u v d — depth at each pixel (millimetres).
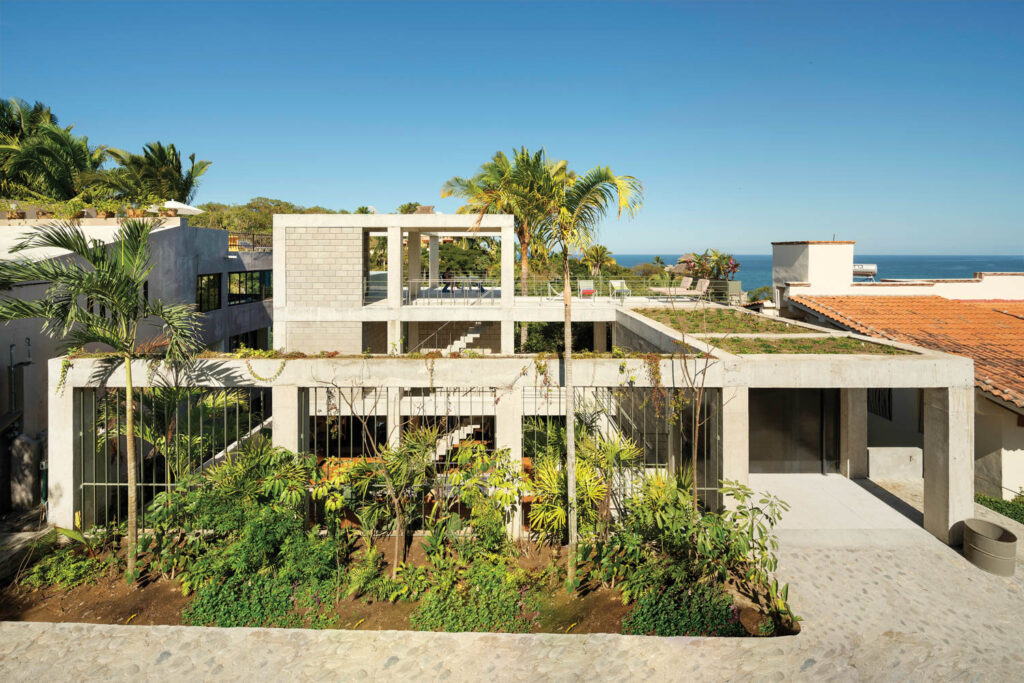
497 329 26594
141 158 31703
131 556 9305
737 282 23969
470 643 7633
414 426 12078
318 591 8773
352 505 10750
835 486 13328
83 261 15406
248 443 10594
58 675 6930
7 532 10680
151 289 18672
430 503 11641
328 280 20219
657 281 26594
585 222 9703
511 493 10234
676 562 8633
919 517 11547
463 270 41469
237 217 55750
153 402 10867
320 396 16750
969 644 7570
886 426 16281
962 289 22672
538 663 7203
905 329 15820
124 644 7590
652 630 7992
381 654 7406
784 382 10656
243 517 9055
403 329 22594
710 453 11805
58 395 10641
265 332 29438
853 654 7336
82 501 10883
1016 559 9828
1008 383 11867
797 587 8977
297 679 6910
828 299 19297
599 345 27094
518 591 8906
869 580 9180
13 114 28094
